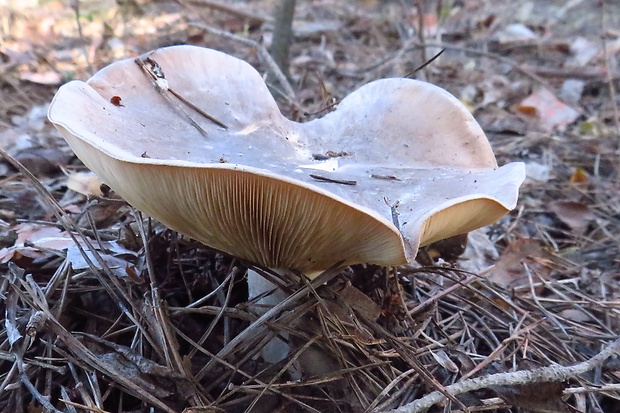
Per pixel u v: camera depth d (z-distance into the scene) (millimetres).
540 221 381
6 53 538
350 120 296
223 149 259
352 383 246
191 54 279
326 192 203
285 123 290
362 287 273
